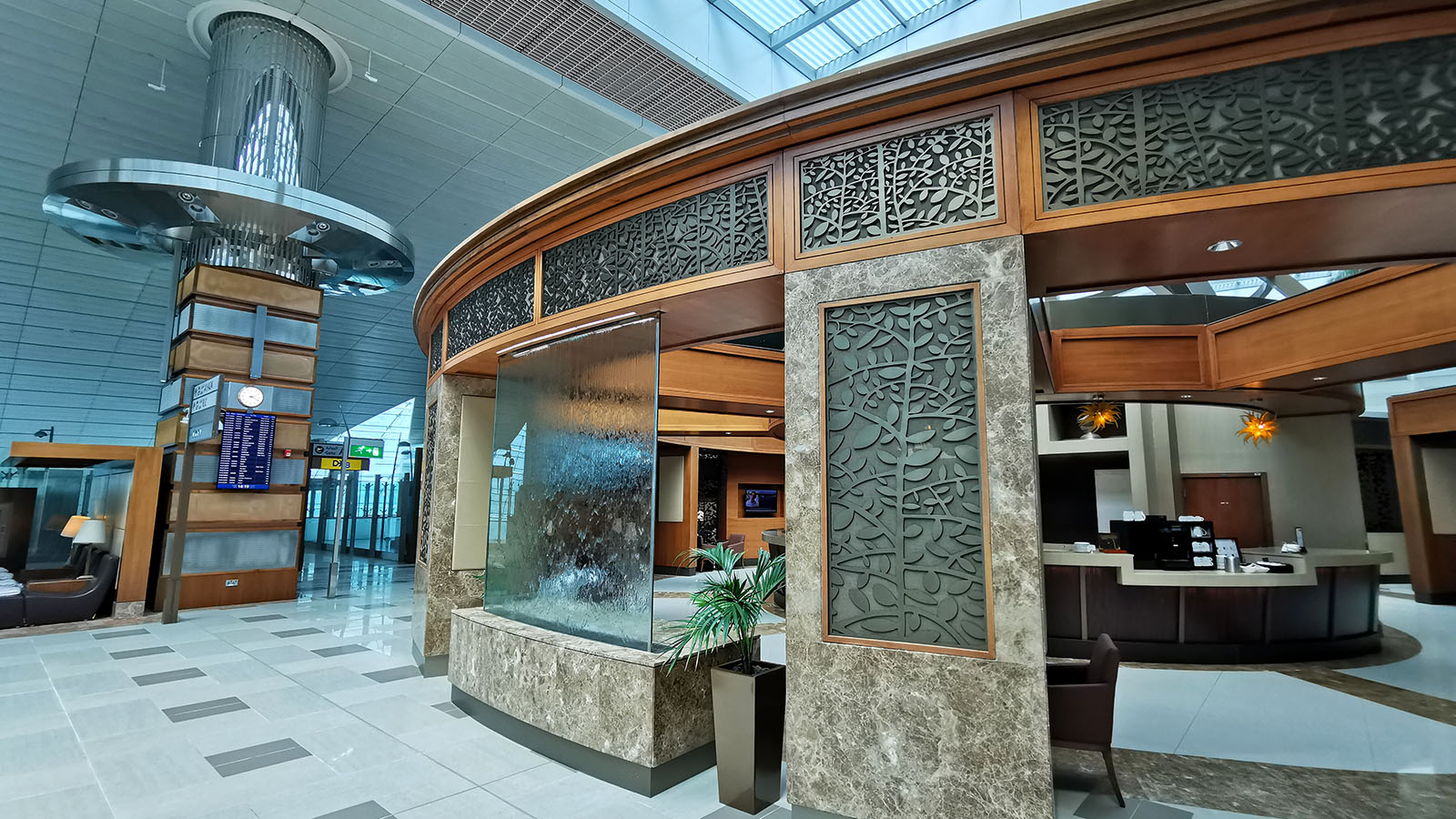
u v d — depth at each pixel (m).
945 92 2.57
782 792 3.00
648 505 3.38
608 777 3.17
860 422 2.70
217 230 8.58
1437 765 3.35
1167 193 2.31
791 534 2.76
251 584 8.67
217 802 2.94
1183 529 6.21
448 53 7.46
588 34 7.14
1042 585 2.30
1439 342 4.93
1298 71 2.24
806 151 2.90
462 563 5.27
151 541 7.83
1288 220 2.33
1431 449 9.20
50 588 7.27
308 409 9.20
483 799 2.97
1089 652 6.04
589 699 3.29
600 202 3.54
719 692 2.98
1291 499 9.49
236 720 4.07
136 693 4.67
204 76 7.78
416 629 5.65
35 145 8.26
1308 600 5.91
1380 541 11.68
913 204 2.69
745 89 8.48
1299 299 5.99
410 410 19.97
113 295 11.34
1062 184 2.45
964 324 2.55
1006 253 2.46
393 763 3.38
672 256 3.30
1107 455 10.65
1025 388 2.38
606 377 3.72
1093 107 2.45
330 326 13.87
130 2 6.61
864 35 8.99
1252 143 2.26
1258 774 3.27
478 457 5.41
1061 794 3.05
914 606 2.53
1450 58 2.12
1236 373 6.72
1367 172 2.12
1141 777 3.23
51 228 9.62
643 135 9.08
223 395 7.58
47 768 3.31
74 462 8.48
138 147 8.60
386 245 8.95
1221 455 9.95
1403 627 7.32
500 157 9.49
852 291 2.73
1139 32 2.26
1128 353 7.10
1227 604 5.81
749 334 4.04
